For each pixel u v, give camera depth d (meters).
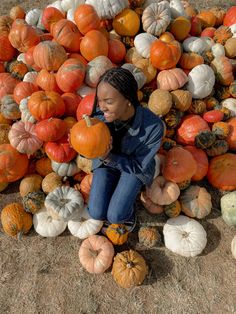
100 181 3.52
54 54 4.08
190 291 3.57
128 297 3.54
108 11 4.45
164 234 3.83
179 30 4.72
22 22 4.59
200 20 5.36
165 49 4.17
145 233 3.74
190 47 4.67
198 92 4.34
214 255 3.79
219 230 3.96
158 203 3.85
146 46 4.41
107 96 2.60
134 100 2.75
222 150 4.17
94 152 2.92
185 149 4.09
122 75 2.59
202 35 5.15
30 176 4.07
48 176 3.99
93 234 3.78
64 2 5.12
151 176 3.45
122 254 3.56
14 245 3.87
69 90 4.14
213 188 4.26
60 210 3.59
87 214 3.79
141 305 3.49
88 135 2.85
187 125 4.22
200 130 4.16
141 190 4.07
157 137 3.07
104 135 2.88
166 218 4.01
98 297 3.54
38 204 3.82
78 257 3.79
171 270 3.69
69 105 4.09
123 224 3.70
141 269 3.48
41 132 3.68
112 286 3.60
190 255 3.71
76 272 3.69
